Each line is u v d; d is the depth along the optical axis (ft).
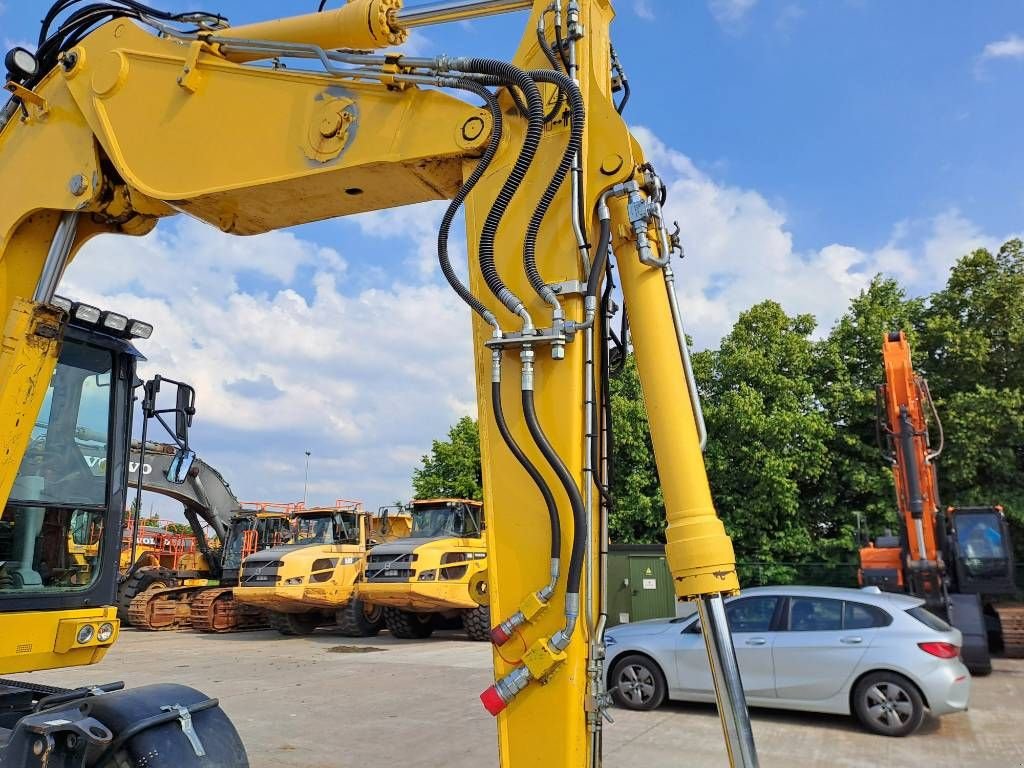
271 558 52.19
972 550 40.04
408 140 10.17
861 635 25.03
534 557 8.69
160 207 12.68
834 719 26.25
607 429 9.44
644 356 8.80
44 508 13.10
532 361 8.91
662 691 27.50
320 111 10.90
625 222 9.09
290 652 45.11
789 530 63.41
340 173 10.60
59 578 13.32
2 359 11.93
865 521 58.95
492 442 9.20
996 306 64.59
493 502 9.06
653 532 65.16
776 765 20.67
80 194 12.37
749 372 65.92
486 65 9.55
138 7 12.64
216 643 50.57
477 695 30.32
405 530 62.90
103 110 12.44
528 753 8.20
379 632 57.98
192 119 11.86
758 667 26.12
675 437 8.47
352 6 10.96
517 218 9.46
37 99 12.99
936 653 23.95
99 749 9.55
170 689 10.93
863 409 66.28
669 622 29.04
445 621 59.57
